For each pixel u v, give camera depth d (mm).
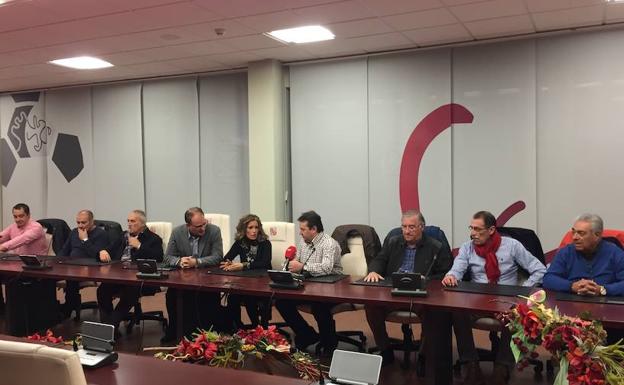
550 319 1642
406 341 3785
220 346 2055
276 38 5023
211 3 4000
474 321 3332
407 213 3637
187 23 4492
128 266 4254
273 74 5883
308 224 3893
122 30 4668
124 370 1812
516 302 2783
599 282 3025
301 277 3523
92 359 1852
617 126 4785
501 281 3490
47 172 7594
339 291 3180
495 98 5215
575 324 1618
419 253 3682
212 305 3912
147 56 5648
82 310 5410
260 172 5980
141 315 4730
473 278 3580
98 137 7234
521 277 3506
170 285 3547
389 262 3793
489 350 3783
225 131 6523
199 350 2043
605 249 3076
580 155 4926
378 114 5695
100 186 7246
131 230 4637
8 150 7848
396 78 5602
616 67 4762
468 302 2803
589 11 4312
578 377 1540
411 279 3002
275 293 3201
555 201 5035
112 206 7180
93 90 7246
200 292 3781
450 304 2760
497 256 3518
